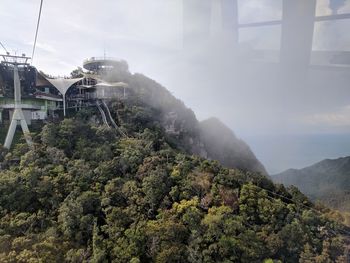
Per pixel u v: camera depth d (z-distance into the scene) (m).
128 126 55.22
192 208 32.75
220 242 29.62
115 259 28.41
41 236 28.59
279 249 31.92
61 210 31.84
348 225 29.19
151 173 37.78
